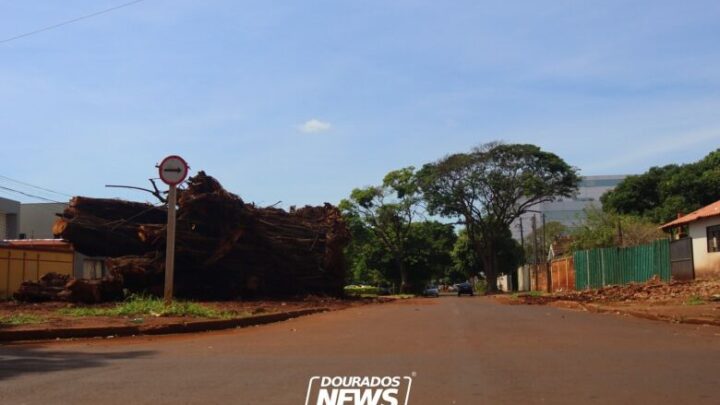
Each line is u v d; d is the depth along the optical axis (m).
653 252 32.03
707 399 6.48
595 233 46.06
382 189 70.75
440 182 62.72
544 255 65.38
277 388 7.16
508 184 60.84
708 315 15.48
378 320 17.17
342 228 33.94
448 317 17.94
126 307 16.17
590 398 6.56
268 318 17.09
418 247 74.25
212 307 20.02
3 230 42.94
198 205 25.27
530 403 6.38
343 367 8.53
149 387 7.21
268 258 28.78
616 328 13.84
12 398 6.68
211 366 8.67
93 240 24.56
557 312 19.97
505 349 10.31
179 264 24.95
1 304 21.20
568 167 61.53
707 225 31.52
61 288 22.83
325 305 25.47
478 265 86.25
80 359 9.41
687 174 55.69
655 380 7.46
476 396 6.70
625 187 59.91
